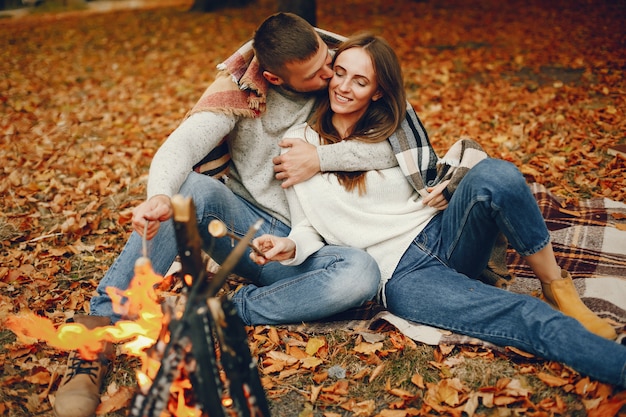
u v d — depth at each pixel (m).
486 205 2.40
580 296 2.75
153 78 8.32
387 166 2.71
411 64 8.23
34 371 2.52
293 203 2.71
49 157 5.22
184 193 2.54
